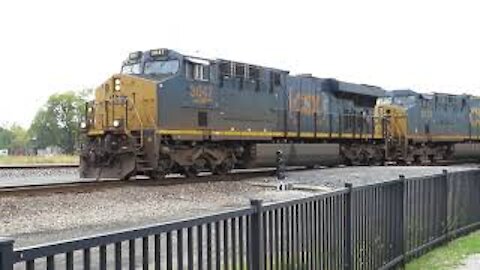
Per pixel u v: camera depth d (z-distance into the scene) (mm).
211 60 24984
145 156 22219
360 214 8867
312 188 21062
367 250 9133
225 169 25938
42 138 113812
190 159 23812
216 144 25422
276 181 23547
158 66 23781
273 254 6336
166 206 16047
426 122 43031
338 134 34062
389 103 42375
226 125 25641
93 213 14586
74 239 3896
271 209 6207
